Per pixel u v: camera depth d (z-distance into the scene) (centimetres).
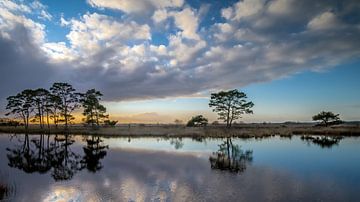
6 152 2242
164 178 1134
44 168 1477
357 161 1542
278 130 4422
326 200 809
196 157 1764
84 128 5559
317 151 2030
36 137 3878
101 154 2012
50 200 849
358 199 816
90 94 5478
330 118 5388
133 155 1903
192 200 818
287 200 812
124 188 976
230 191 915
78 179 1150
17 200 852
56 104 5288
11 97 5356
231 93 5253
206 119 6075
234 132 4031
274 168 1349
